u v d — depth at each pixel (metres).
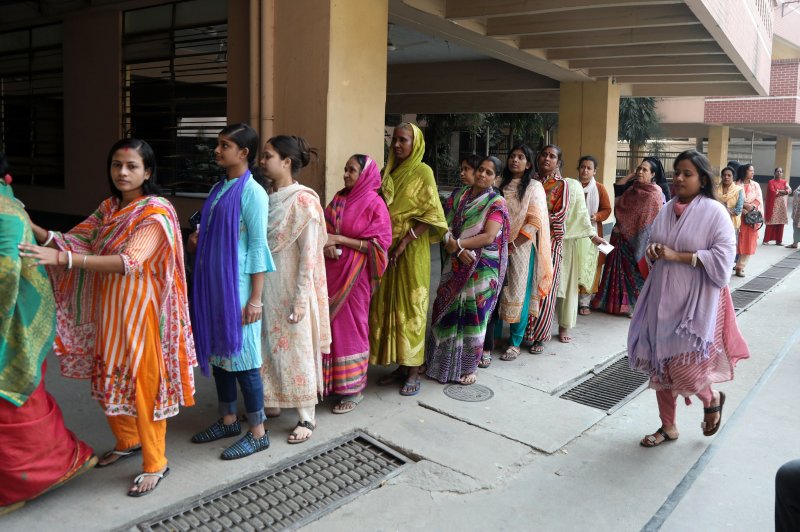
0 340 2.48
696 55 8.49
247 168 3.27
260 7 4.95
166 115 6.91
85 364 2.97
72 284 2.91
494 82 11.30
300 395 3.46
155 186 2.93
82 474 3.04
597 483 3.24
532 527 2.83
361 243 3.78
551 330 5.89
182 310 2.92
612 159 10.50
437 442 3.59
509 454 3.50
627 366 5.17
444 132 17.55
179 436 3.50
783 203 12.80
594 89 10.17
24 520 2.65
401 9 6.29
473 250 4.33
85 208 7.75
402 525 2.81
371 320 4.21
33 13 7.90
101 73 7.36
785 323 6.66
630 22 6.73
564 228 5.22
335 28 4.66
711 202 3.40
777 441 3.79
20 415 2.56
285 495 3.01
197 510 2.83
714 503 3.08
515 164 4.84
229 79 6.10
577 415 4.07
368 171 3.84
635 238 6.52
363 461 3.37
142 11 6.96
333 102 4.72
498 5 6.43
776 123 18.30
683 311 3.42
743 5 7.77
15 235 2.47
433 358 4.52
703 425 3.69
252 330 3.22
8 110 8.52
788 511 1.97
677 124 21.12
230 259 3.12
